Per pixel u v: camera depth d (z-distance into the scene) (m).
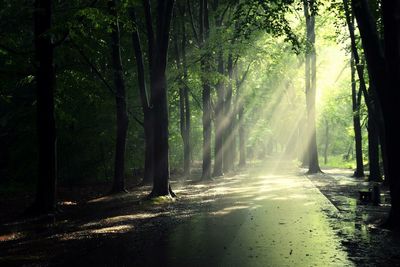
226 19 34.97
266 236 11.21
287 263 8.50
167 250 9.84
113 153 29.14
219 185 27.53
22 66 17.95
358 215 14.55
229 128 40.16
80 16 15.84
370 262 8.48
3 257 9.39
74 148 26.81
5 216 15.52
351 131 47.62
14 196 21.62
